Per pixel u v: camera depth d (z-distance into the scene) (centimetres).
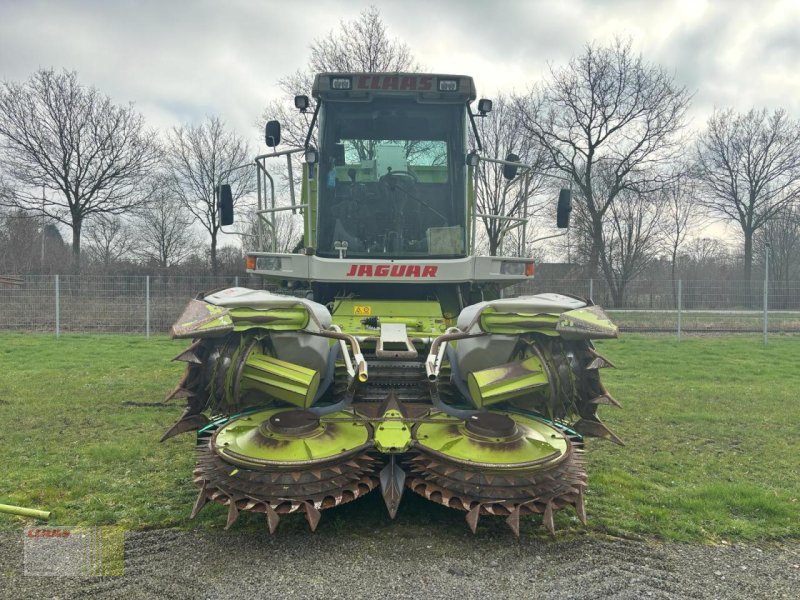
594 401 434
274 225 590
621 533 392
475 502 353
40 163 2812
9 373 1023
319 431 371
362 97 562
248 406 425
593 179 2925
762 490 481
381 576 323
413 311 529
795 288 1719
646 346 1477
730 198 3362
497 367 425
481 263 530
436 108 569
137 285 1625
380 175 563
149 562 337
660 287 1736
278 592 304
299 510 350
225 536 373
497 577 325
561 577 327
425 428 391
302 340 428
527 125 2744
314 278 525
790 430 691
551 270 2423
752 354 1355
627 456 587
